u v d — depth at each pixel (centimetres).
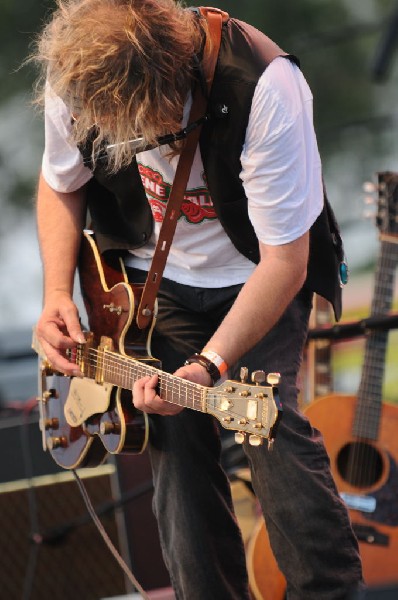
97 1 635
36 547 999
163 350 748
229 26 664
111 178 735
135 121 614
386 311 909
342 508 695
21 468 1010
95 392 765
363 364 910
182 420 721
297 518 689
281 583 852
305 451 691
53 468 1012
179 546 729
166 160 695
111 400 752
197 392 639
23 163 2783
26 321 2783
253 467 707
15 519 1005
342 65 2731
